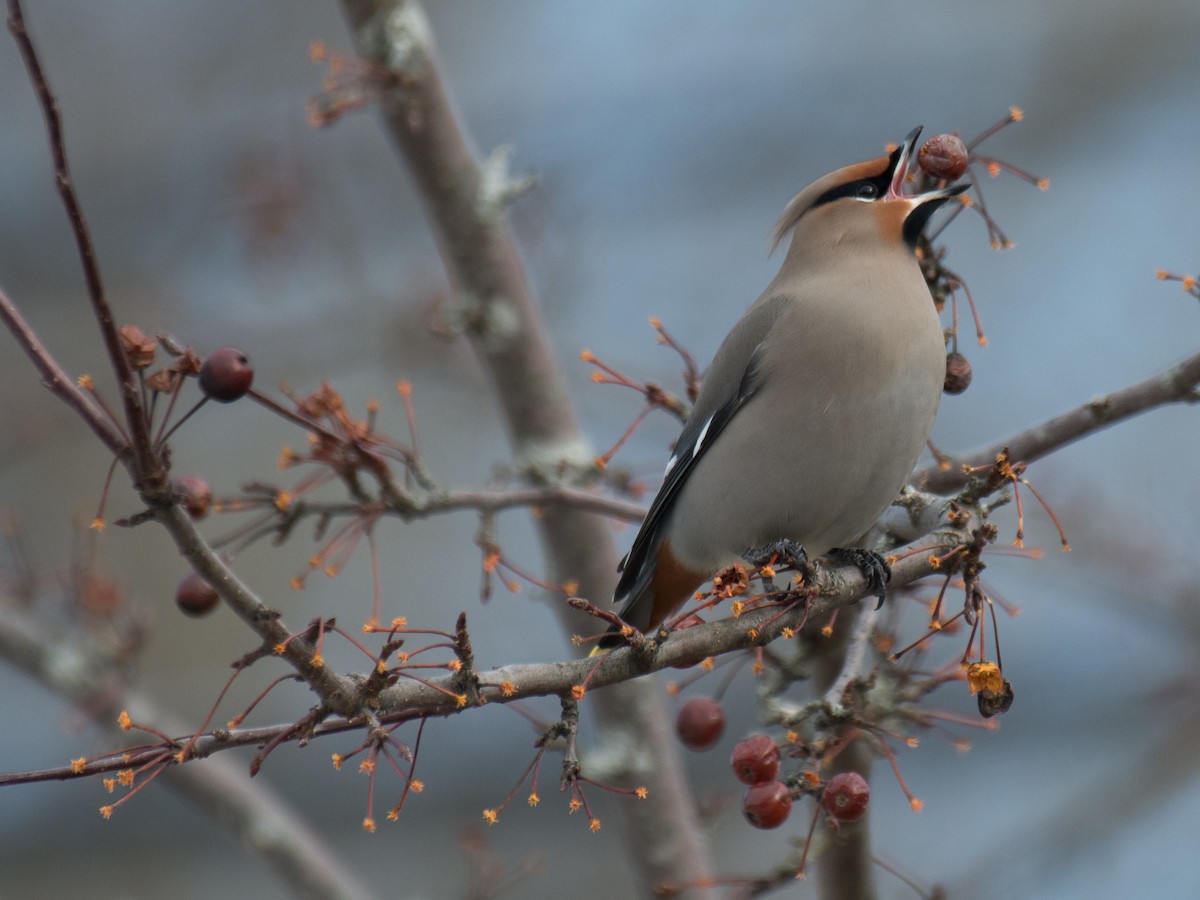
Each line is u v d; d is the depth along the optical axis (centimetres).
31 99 1698
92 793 1444
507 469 1023
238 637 1483
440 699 630
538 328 1050
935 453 909
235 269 1552
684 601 932
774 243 973
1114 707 1364
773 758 693
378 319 1379
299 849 1042
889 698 764
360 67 1002
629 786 1016
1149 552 1302
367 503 847
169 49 1723
